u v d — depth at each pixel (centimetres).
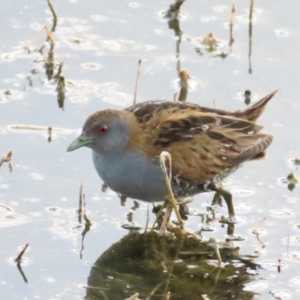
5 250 1098
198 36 1545
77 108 1358
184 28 1562
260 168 1273
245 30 1560
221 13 1602
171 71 1455
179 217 1127
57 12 1584
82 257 1102
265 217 1181
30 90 1395
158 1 1614
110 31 1546
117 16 1586
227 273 1091
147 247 1132
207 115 1181
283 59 1489
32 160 1255
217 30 1560
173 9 1582
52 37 1493
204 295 1020
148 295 1051
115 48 1505
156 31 1552
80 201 1168
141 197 1175
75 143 1153
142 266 1102
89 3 1616
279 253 1121
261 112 1234
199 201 1227
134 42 1522
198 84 1427
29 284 1047
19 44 1503
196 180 1171
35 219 1152
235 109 1370
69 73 1438
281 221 1175
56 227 1144
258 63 1480
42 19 1562
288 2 1616
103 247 1122
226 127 1182
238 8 1609
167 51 1505
